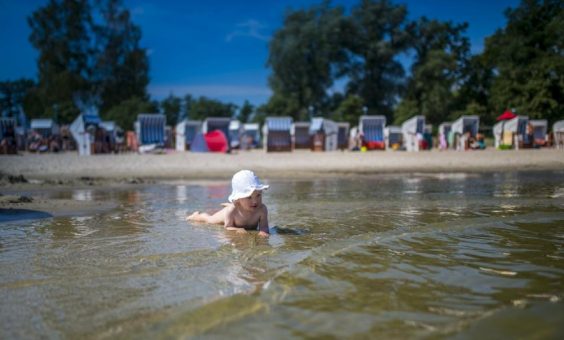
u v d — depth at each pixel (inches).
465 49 2134.6
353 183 446.3
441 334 76.8
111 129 1253.7
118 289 107.3
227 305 93.0
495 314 85.7
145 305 95.3
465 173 572.7
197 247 153.5
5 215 237.5
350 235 171.5
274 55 2256.4
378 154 840.9
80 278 117.8
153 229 191.8
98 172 589.9
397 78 2295.8
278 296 98.0
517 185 392.5
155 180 504.4
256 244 157.5
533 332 76.8
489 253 137.6
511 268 120.5
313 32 2165.4
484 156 780.0
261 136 1723.7
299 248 149.9
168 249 150.9
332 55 2263.8
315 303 93.4
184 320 85.5
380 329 79.6
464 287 104.0
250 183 188.4
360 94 2313.0
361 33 2299.5
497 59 1724.9
